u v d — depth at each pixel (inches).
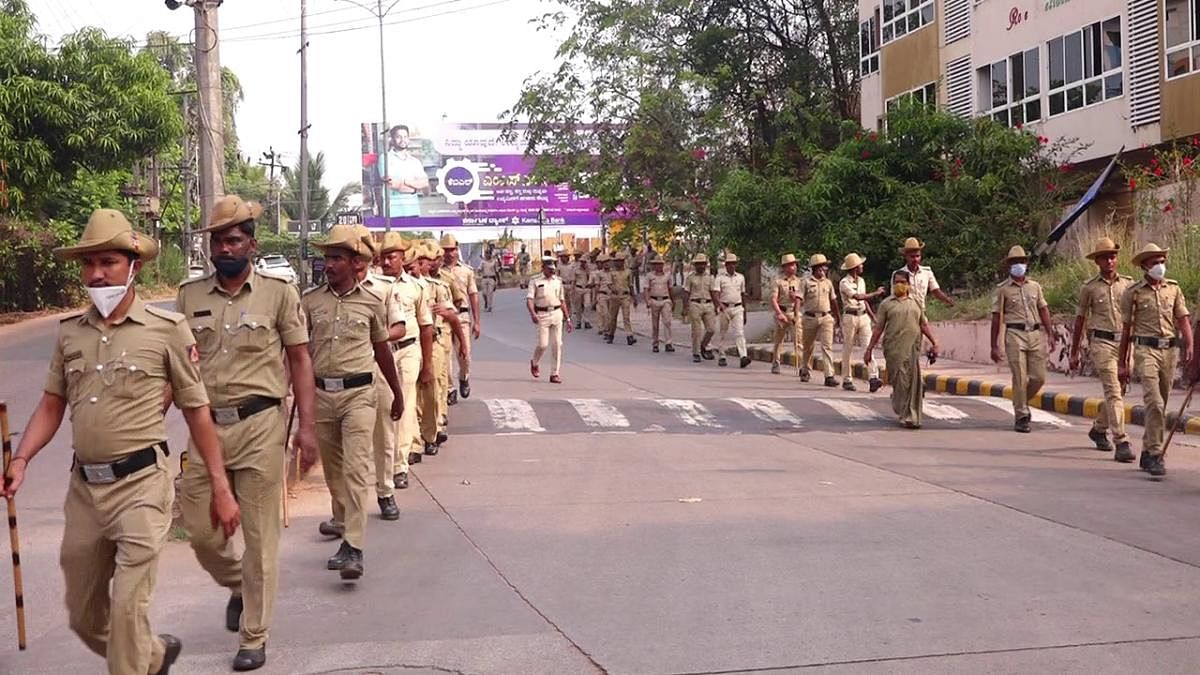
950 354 816.3
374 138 2731.3
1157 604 266.2
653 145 1354.6
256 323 236.2
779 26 1435.8
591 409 594.9
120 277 194.1
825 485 411.2
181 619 265.6
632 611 263.1
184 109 1588.3
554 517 362.0
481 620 258.7
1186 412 538.9
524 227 2721.5
